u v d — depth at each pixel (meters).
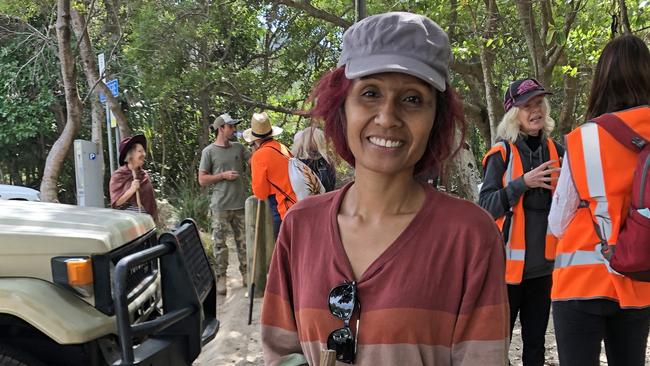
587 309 2.35
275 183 5.23
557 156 3.25
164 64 12.60
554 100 10.31
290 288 1.53
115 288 2.61
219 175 6.46
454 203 1.35
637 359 2.42
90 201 7.96
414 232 1.33
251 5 13.99
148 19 12.20
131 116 15.62
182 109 17.06
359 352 1.32
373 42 1.30
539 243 3.11
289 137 16.41
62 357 2.75
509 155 3.22
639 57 2.28
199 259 3.49
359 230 1.39
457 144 1.45
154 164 16.20
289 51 14.30
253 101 13.76
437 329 1.31
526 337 3.30
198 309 3.05
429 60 1.29
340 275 1.36
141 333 2.70
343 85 1.40
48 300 2.65
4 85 14.32
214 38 13.98
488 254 1.30
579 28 6.41
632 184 2.17
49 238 2.78
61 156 8.00
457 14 8.00
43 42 14.34
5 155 15.12
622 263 2.14
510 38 7.16
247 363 4.46
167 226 9.99
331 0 13.81
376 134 1.33
